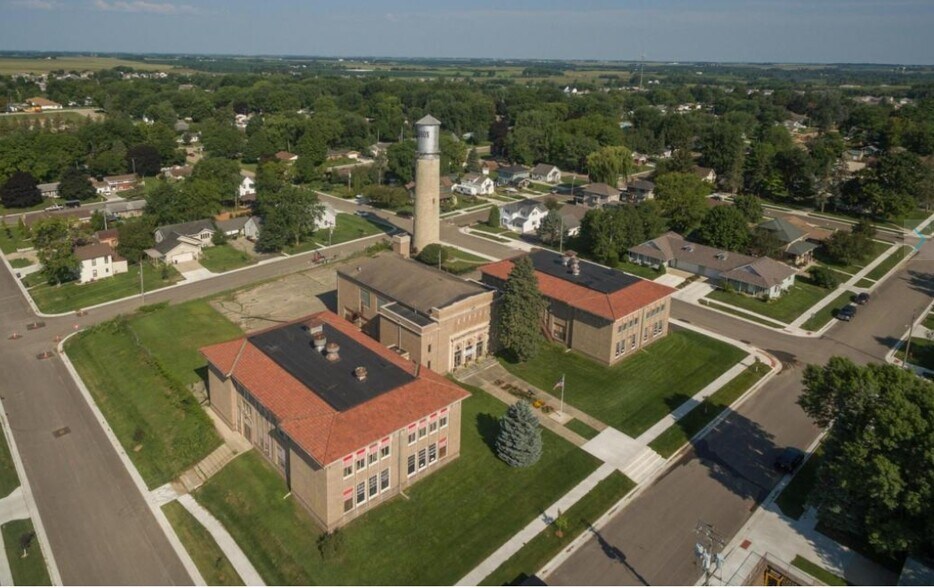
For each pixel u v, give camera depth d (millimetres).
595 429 61125
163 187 122938
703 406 65125
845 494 45281
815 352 77812
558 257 87938
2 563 45625
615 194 148625
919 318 88438
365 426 48344
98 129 183625
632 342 75250
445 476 53875
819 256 114125
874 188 135875
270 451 54188
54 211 131750
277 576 44500
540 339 72625
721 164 166125
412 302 71375
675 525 49125
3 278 101188
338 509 47375
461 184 158750
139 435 60094
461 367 72000
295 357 57844
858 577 44000
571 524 49062
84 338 79625
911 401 45781
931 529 40781
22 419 63281
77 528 49094
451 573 44500
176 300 92375
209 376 62188
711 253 104250
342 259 110312
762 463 56531
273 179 136375
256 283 98938
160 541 47875
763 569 45156
